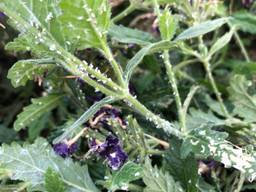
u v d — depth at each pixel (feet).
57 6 0.33
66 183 0.38
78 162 0.40
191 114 0.46
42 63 0.36
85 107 0.44
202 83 0.52
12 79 0.38
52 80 0.45
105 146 0.39
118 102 0.42
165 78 0.51
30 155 0.38
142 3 0.48
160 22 0.39
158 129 0.43
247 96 0.48
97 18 0.32
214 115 0.49
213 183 0.42
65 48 0.34
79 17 0.31
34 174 0.38
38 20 0.34
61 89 0.46
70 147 0.40
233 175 0.42
